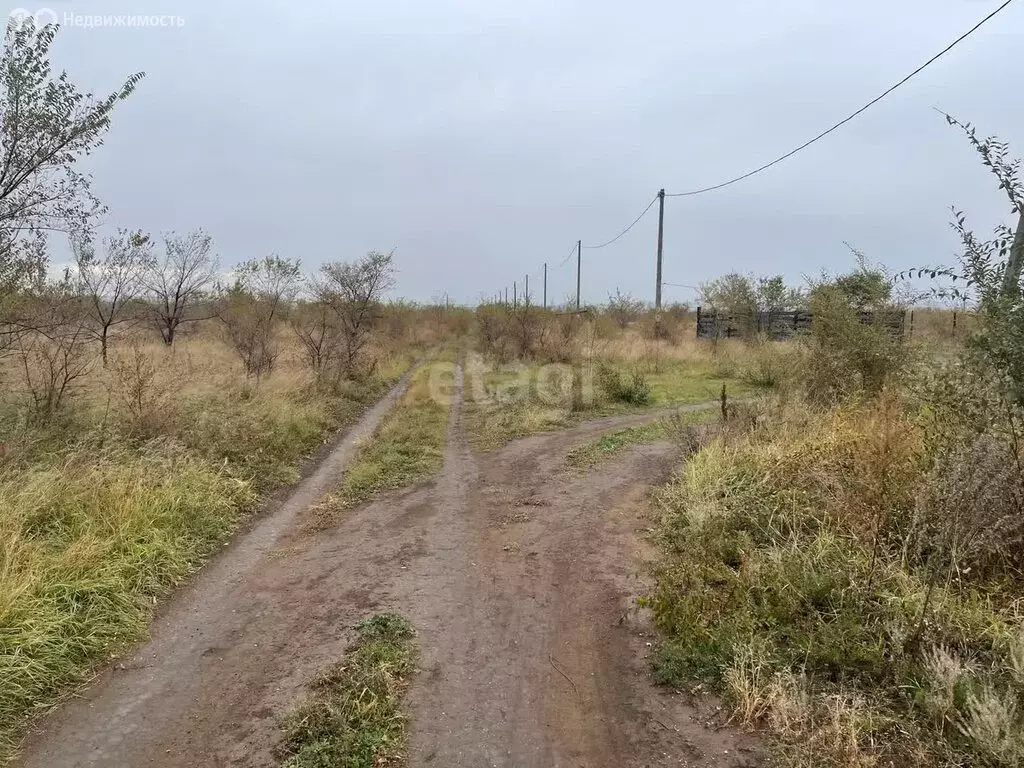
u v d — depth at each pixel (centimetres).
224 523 578
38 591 382
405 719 304
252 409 930
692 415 1071
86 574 419
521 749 283
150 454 646
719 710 304
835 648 322
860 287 865
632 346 2034
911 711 281
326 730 294
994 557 373
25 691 320
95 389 868
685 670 335
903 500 430
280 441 833
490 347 2072
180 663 361
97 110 666
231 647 378
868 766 254
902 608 344
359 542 546
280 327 1695
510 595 439
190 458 666
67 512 498
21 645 336
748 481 558
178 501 560
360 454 844
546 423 1049
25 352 736
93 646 366
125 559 447
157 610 424
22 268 669
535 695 324
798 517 475
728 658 336
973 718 258
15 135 618
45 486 506
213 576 481
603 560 493
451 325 3338
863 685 307
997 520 357
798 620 356
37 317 722
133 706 321
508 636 384
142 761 280
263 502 657
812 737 271
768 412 746
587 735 292
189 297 1731
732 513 502
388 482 725
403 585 459
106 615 393
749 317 2103
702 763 271
